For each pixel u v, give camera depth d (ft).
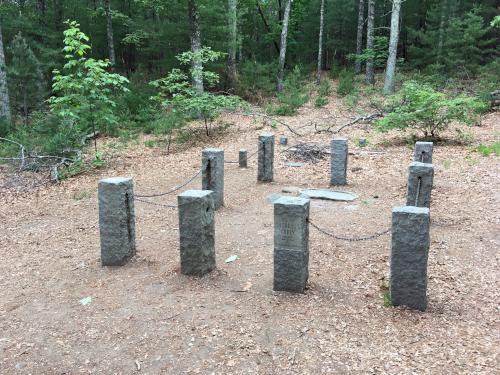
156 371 13.51
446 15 84.69
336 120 59.77
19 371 13.76
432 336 14.66
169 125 53.62
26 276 20.81
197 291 18.17
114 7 91.40
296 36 114.01
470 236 23.06
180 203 19.02
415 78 78.59
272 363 13.58
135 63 95.35
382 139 48.70
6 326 16.31
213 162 28.94
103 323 16.16
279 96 72.49
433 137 46.75
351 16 107.55
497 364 13.04
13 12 85.35
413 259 16.01
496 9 85.61
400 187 32.48
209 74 56.75
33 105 61.98
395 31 72.64
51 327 16.10
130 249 21.65
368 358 13.62
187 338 14.99
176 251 22.86
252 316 16.10
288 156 43.70
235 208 29.94
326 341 14.51
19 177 41.34
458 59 77.82
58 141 44.55
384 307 16.53
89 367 13.84
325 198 30.63
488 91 59.77
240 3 89.20
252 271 20.02
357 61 96.02
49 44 81.82
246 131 56.75
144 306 17.17
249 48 108.37
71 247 24.61
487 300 17.03
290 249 17.39
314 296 17.38
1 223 29.63
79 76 42.27
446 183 32.45
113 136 57.16
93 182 39.22
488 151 38.99
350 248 22.17
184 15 74.33
